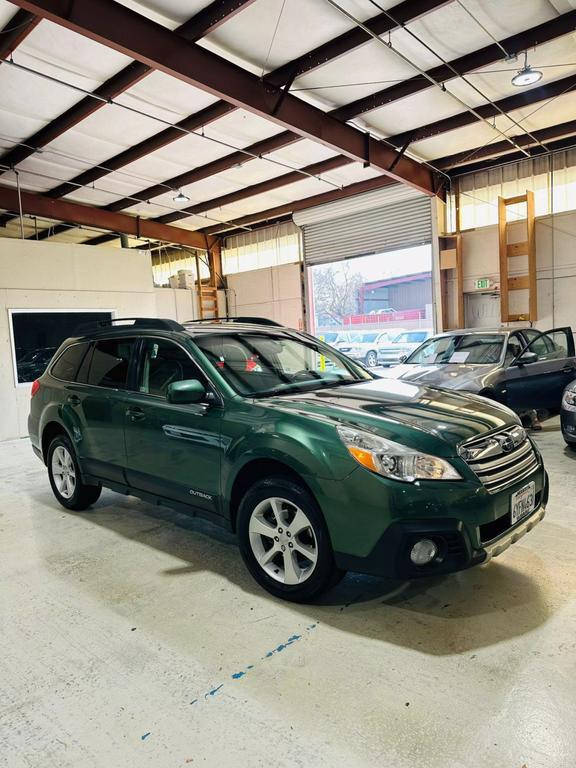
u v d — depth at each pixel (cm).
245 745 170
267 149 861
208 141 845
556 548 307
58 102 692
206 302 1430
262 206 1235
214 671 210
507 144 897
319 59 602
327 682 200
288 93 689
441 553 222
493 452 246
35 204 1078
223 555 322
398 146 873
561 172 909
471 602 252
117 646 230
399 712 182
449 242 1033
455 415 262
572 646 214
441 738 169
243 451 265
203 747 170
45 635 242
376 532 221
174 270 1650
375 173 1040
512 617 238
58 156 879
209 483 288
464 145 911
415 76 668
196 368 307
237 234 1449
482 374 587
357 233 1150
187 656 220
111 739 176
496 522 239
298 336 375
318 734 174
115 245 1597
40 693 201
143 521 389
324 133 748
